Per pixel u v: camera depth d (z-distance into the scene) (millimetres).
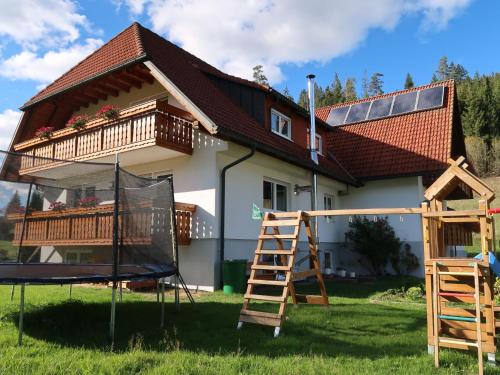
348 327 6820
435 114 19609
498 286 9688
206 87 14445
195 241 12031
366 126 21125
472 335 5281
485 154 56344
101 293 9969
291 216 7375
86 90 14594
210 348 5426
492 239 6250
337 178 16875
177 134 11852
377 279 15578
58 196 10680
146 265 7988
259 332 6355
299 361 4875
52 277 5691
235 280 10914
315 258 8133
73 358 4773
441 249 6277
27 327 6160
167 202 8180
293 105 15906
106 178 12938
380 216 17844
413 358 5129
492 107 62469
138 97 14336
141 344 5496
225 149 11758
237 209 12711
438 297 5305
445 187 5898
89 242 10758
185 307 8336
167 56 14773
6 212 9227
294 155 13961
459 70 103938
